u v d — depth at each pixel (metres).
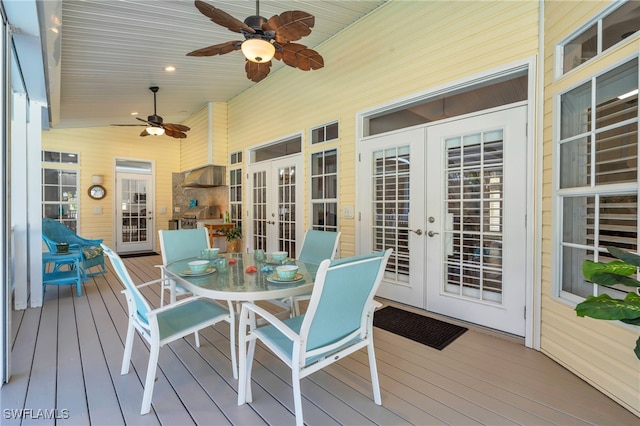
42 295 3.47
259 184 5.85
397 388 1.94
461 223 2.99
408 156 3.40
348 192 4.04
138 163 7.97
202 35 3.55
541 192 2.45
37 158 3.48
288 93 4.99
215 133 6.62
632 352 1.72
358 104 3.88
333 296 1.50
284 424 1.63
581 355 2.05
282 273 1.98
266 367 2.20
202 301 2.32
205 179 6.71
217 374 2.11
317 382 2.01
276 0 3.24
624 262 1.37
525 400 1.83
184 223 7.61
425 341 2.59
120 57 3.90
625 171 1.81
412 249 3.37
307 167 4.71
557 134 2.29
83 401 1.80
